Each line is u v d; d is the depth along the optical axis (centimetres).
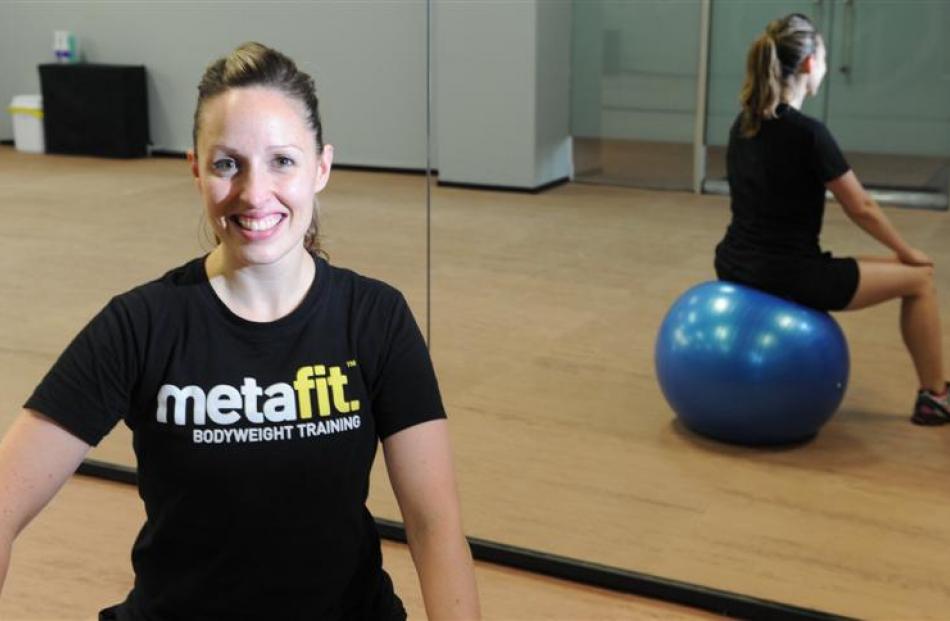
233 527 106
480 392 347
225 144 103
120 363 104
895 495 274
